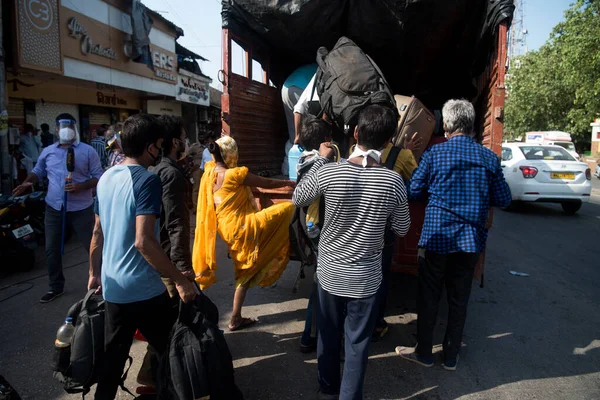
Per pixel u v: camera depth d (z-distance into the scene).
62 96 11.65
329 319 2.50
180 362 2.15
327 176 2.34
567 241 7.08
